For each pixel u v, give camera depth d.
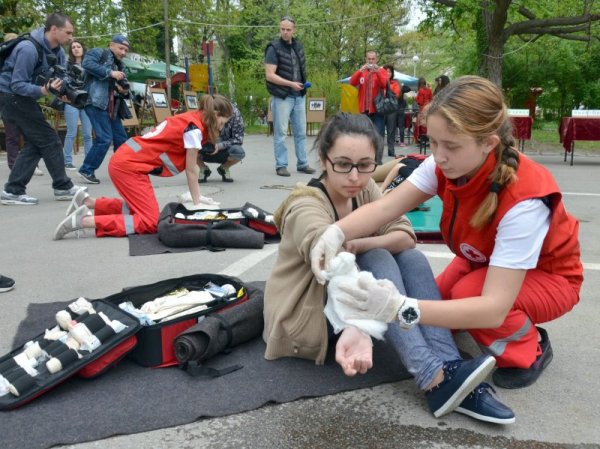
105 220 4.60
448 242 2.20
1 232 4.87
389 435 1.90
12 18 11.55
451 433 1.91
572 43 20.80
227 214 4.62
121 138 7.96
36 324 2.77
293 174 8.70
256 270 3.71
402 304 1.77
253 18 34.22
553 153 12.76
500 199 1.87
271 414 2.01
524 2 13.51
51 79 5.63
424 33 16.34
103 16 26.41
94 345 2.17
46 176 8.61
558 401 2.11
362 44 32.19
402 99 14.61
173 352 2.33
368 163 2.15
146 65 24.89
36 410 2.01
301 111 8.53
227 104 5.01
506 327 2.10
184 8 28.16
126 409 2.02
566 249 2.11
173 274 3.64
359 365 1.77
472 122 1.72
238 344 2.50
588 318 2.89
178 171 4.97
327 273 1.88
